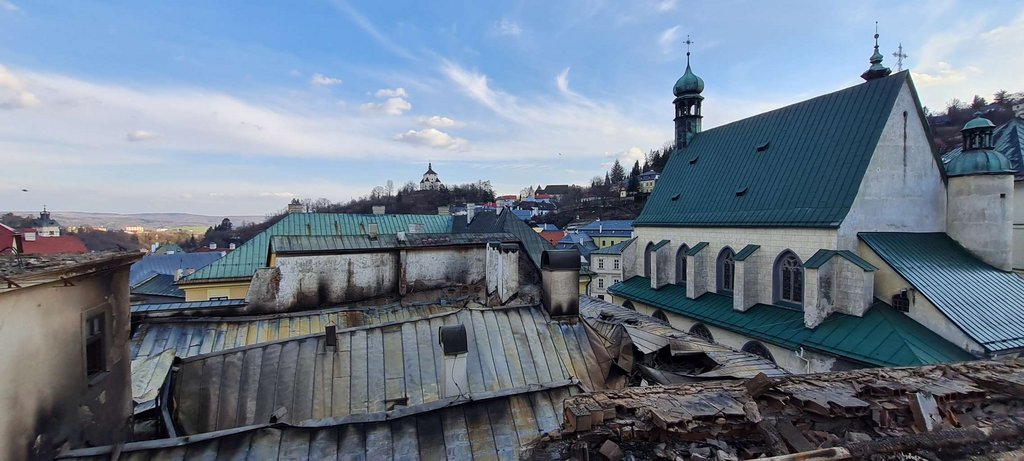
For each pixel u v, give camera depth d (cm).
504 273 1630
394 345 1223
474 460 863
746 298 3244
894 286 2580
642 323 1853
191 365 1070
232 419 1001
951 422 670
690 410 679
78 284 769
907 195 2878
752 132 3906
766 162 3566
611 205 16662
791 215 3069
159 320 1506
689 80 4766
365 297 1870
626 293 4431
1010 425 640
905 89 2859
